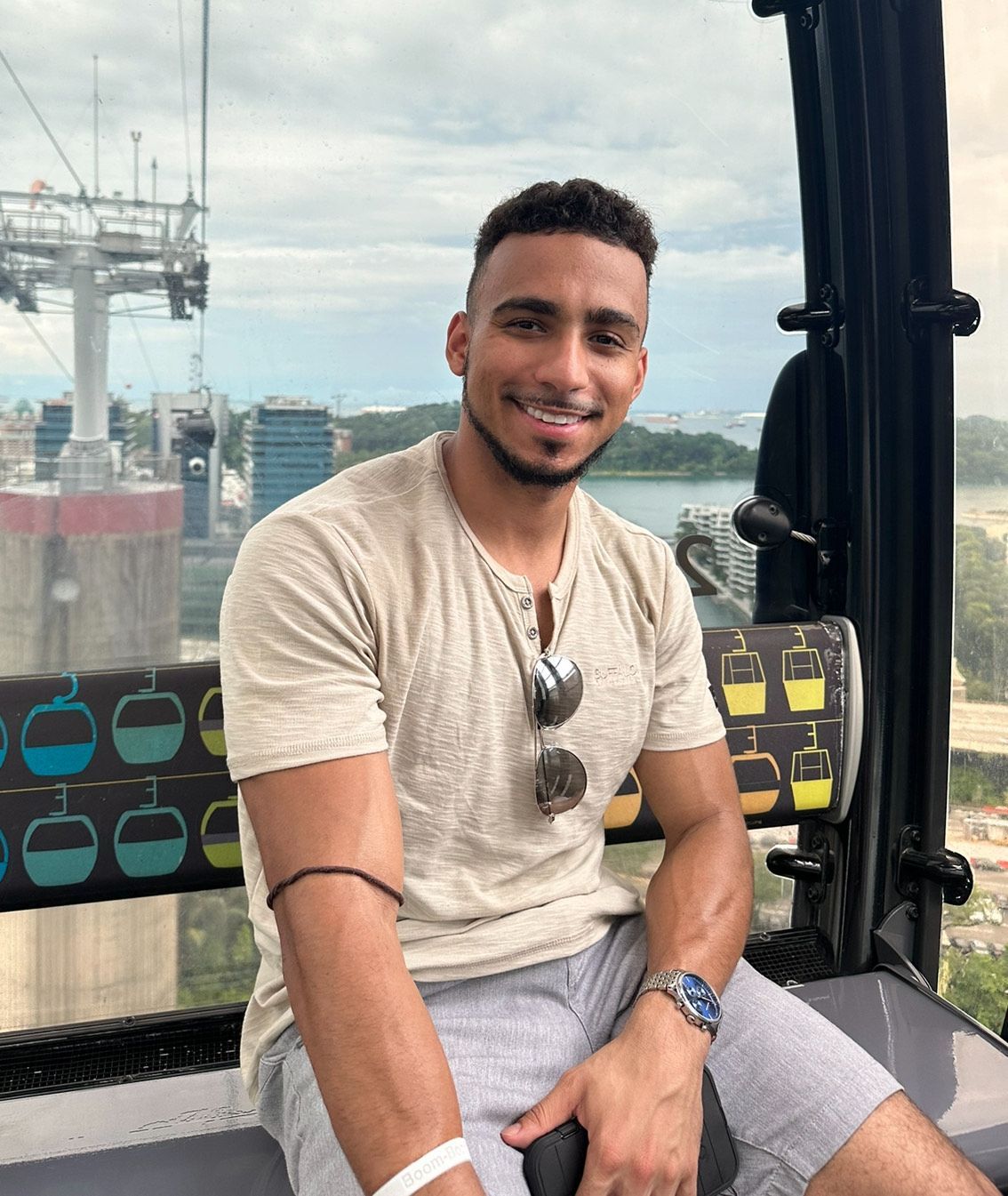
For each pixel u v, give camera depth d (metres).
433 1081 1.05
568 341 1.28
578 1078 1.21
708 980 1.31
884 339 2.07
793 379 2.20
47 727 1.64
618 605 1.44
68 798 1.65
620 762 1.44
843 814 2.14
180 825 1.69
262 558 1.24
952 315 2.03
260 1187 1.36
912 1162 1.22
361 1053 1.05
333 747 1.16
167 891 1.71
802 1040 1.33
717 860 1.44
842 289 2.11
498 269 1.31
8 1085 1.66
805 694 2.07
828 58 2.03
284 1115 1.28
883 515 2.10
